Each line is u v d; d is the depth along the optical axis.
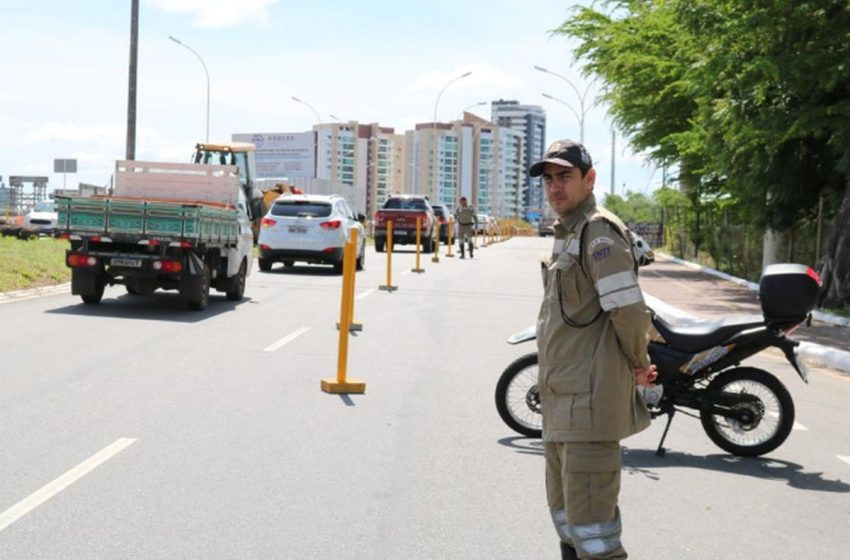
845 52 17.92
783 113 19.61
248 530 5.45
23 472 6.45
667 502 6.37
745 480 7.00
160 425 7.94
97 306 16.22
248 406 8.82
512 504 6.11
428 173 146.38
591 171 4.17
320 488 6.32
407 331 14.49
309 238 25.20
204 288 16.05
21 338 12.41
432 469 6.89
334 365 11.23
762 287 7.51
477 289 22.20
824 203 24.02
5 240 26.94
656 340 7.68
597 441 4.05
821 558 5.35
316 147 104.06
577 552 4.14
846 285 18.78
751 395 7.61
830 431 8.79
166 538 5.27
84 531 5.34
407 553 5.18
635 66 30.56
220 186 17.73
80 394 9.08
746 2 18.14
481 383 10.40
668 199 39.12
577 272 4.07
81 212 15.49
